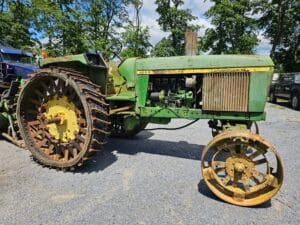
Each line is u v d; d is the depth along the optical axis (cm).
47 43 1459
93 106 328
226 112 315
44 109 383
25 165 365
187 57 335
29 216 240
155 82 368
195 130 588
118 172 342
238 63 302
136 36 1870
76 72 361
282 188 303
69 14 1498
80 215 242
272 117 823
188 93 344
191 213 248
